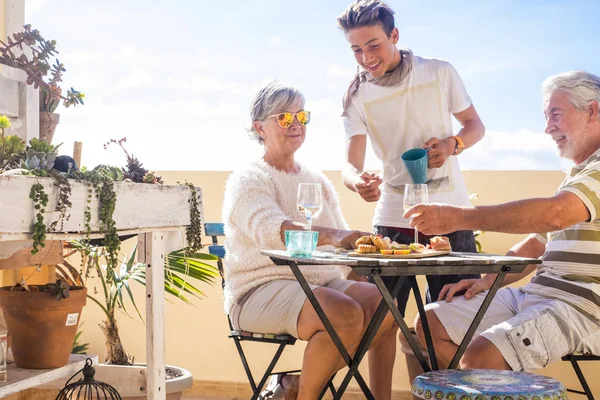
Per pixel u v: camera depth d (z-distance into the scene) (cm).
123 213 227
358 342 254
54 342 240
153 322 250
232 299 277
